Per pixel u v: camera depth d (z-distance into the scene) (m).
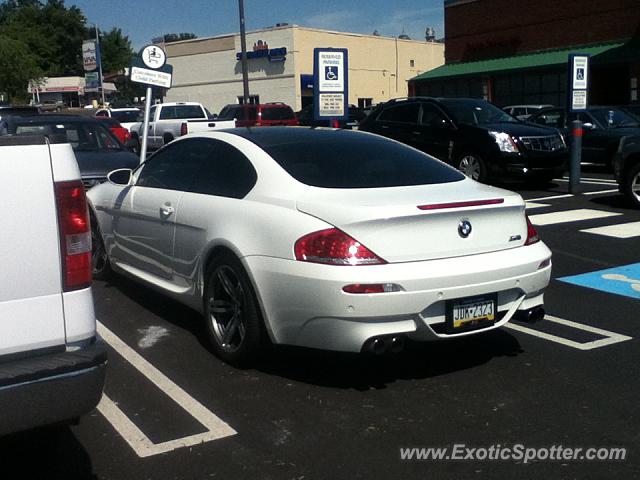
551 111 17.39
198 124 20.86
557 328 5.82
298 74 47.66
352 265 4.21
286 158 5.09
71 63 91.56
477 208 4.55
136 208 6.18
